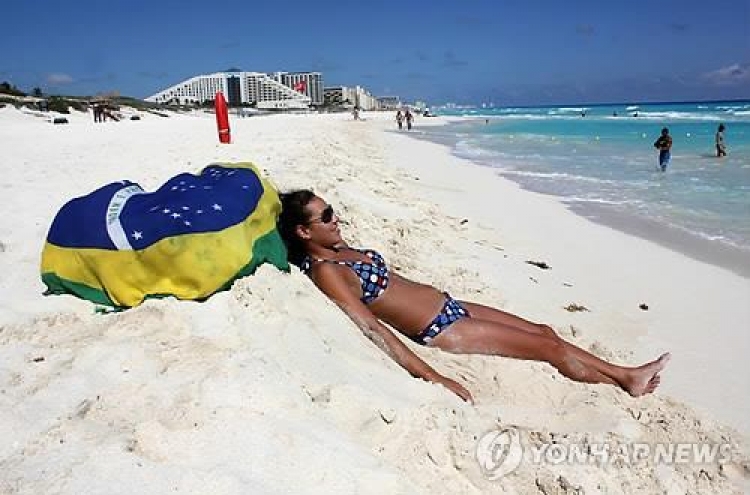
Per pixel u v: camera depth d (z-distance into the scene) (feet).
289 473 7.86
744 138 88.22
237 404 8.95
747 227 31.07
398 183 40.88
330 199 24.72
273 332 11.01
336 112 345.51
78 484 7.48
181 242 11.82
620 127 134.72
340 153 54.65
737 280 22.75
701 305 20.29
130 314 11.76
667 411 12.44
